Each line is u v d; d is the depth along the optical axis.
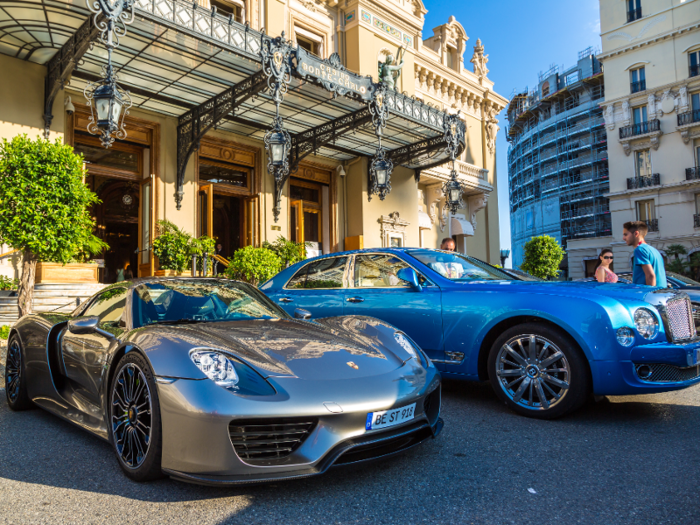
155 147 11.44
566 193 56.41
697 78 31.55
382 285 4.49
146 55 8.97
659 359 3.20
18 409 3.87
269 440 2.14
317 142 13.18
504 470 2.50
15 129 9.09
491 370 3.72
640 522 1.91
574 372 3.34
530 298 3.59
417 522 1.94
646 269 4.98
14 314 7.81
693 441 2.95
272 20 13.63
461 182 19.94
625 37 34.97
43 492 2.24
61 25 8.12
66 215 7.07
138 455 2.33
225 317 3.24
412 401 2.44
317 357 2.46
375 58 16.17
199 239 11.00
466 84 21.59
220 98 10.66
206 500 2.15
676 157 32.62
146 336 2.48
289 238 14.05
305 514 2.01
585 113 54.00
